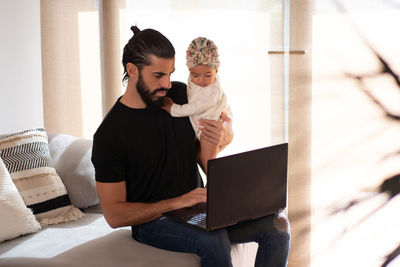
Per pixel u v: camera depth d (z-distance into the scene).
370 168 2.84
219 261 1.94
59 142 2.74
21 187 2.46
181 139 2.25
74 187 2.60
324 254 2.98
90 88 3.36
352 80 2.80
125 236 2.25
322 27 2.82
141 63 2.08
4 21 3.11
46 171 2.54
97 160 2.11
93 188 2.62
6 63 3.13
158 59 2.07
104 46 3.27
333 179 2.91
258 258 2.14
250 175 2.04
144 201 2.20
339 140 2.87
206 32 3.05
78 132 3.41
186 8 3.07
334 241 2.96
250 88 2.99
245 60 2.98
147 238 2.13
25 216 2.34
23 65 3.24
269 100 2.96
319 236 2.98
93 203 2.65
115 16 3.23
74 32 3.33
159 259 1.99
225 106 2.31
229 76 3.02
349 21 2.77
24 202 2.44
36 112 3.35
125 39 3.24
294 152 2.95
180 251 2.05
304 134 2.92
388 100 2.76
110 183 2.11
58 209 2.51
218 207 1.95
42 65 3.35
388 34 2.71
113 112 2.17
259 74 2.96
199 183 2.38
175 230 2.06
